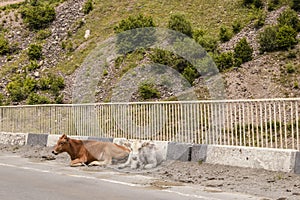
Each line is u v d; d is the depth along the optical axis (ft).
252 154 34.71
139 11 149.38
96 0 161.07
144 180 32.86
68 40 138.72
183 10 146.51
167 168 37.52
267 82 84.94
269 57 95.50
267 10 129.59
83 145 41.06
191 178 33.37
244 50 98.07
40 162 44.09
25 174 35.83
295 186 28.81
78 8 157.17
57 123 55.26
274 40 99.96
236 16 134.51
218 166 36.63
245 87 84.28
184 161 39.27
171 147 40.11
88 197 26.25
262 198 25.95
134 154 37.99
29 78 119.24
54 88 111.14
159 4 153.17
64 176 34.73
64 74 118.62
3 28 154.71
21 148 56.24
